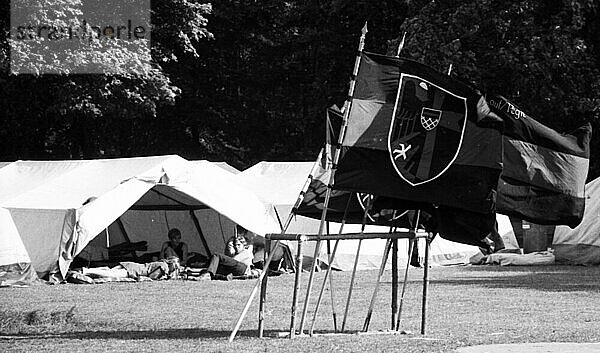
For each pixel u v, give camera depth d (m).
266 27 57.59
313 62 57.12
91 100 43.16
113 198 28.16
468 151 12.88
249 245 29.39
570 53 42.75
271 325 15.86
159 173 29.12
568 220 13.86
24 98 45.69
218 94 57.53
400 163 12.74
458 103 12.88
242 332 14.58
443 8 44.19
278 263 30.67
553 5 44.56
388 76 12.84
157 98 43.88
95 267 29.69
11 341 13.52
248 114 58.16
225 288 24.70
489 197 12.94
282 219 32.19
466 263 35.81
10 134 49.12
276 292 23.09
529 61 42.41
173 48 50.12
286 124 58.41
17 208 28.77
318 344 12.64
